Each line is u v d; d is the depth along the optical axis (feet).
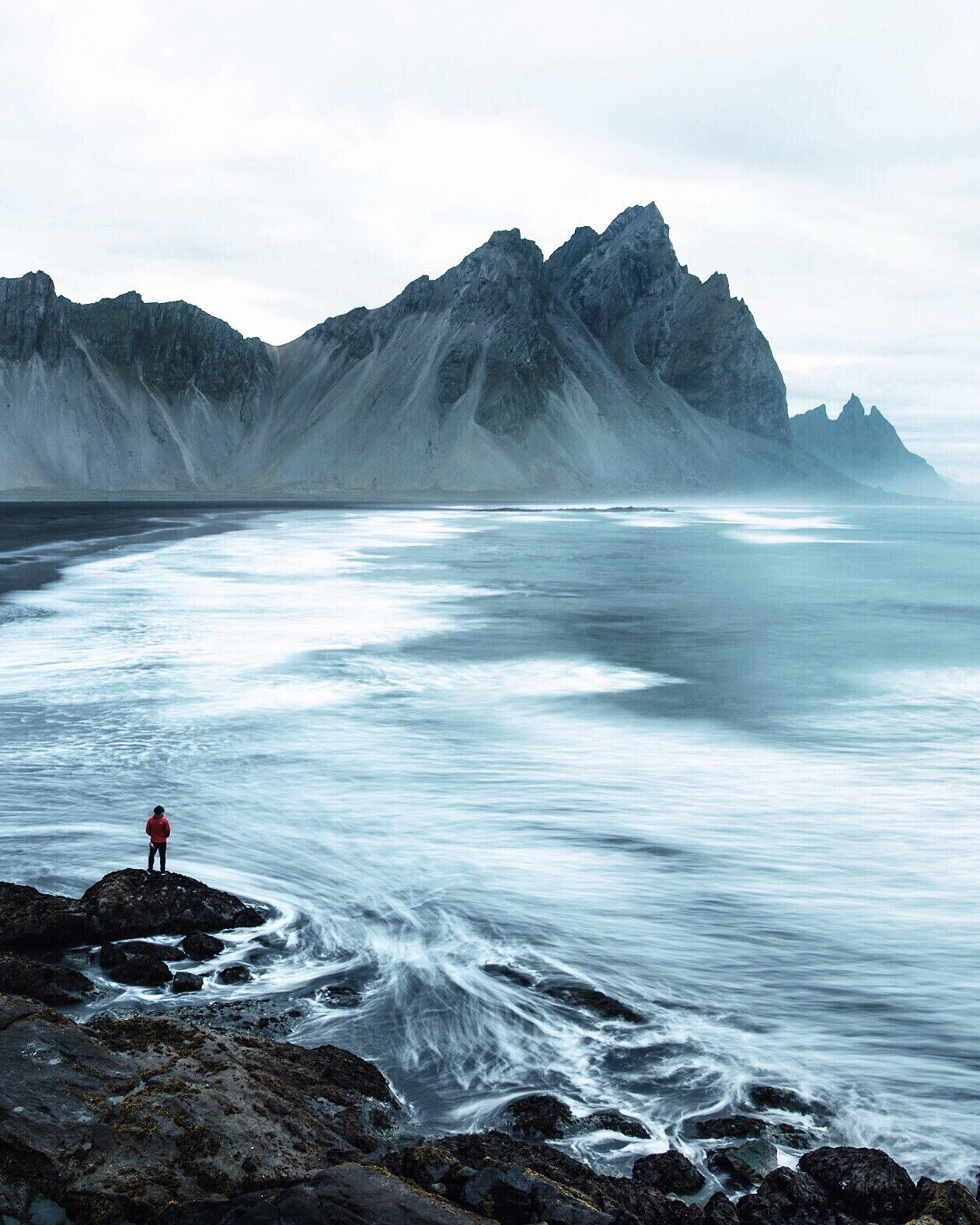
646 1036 30.60
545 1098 27.17
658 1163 24.34
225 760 58.13
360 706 72.08
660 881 41.83
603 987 33.42
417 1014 31.63
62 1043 24.11
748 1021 31.50
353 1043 29.89
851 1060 29.55
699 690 80.59
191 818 48.73
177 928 36.78
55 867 42.52
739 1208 22.85
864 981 33.91
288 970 34.40
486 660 91.25
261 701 72.74
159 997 32.19
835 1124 26.73
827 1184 23.72
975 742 65.00
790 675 88.22
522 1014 31.71
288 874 42.19
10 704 70.79
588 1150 25.32
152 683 78.02
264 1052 27.22
